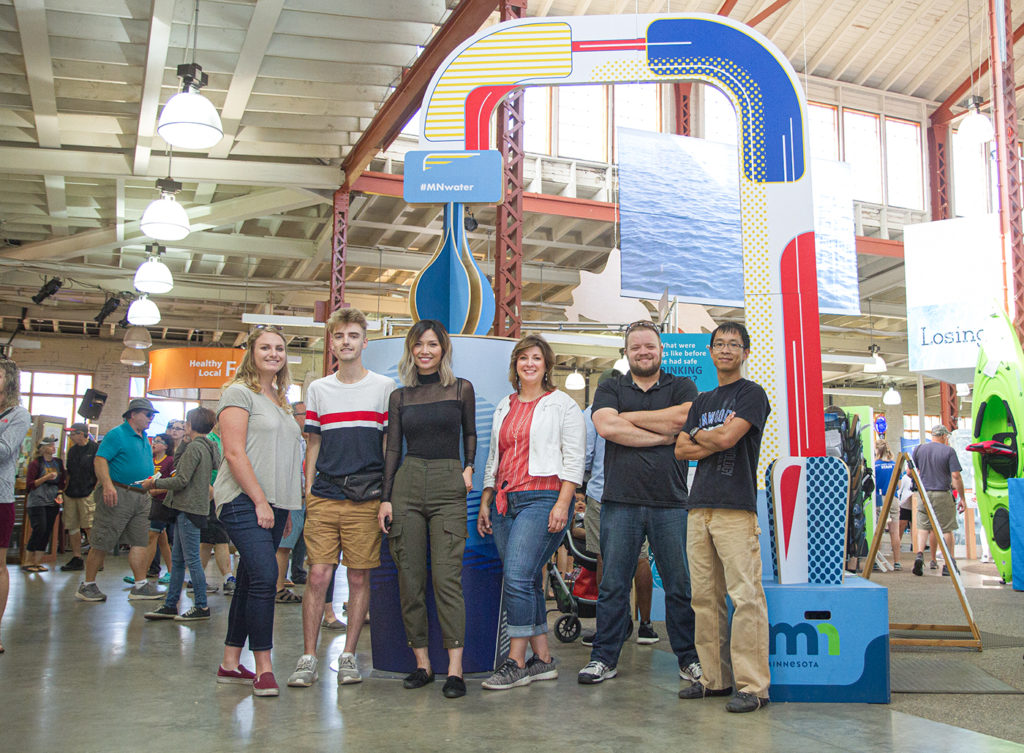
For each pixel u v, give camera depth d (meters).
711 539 3.20
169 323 18.27
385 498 3.34
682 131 14.95
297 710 2.92
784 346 3.68
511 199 7.83
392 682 3.40
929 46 16.73
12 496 3.95
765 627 3.09
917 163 17.44
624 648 4.35
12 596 6.09
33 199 10.88
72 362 20.67
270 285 15.27
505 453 3.44
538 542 3.34
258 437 3.27
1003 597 6.53
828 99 16.91
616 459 3.46
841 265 10.17
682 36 3.95
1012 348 7.43
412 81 7.73
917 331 9.19
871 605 3.26
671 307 7.64
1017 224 8.30
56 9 6.61
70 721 2.76
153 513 5.58
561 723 2.78
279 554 5.93
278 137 9.20
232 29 7.10
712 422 3.13
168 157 9.03
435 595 3.29
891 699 3.25
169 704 3.00
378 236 13.95
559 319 18.41
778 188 3.79
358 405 3.42
